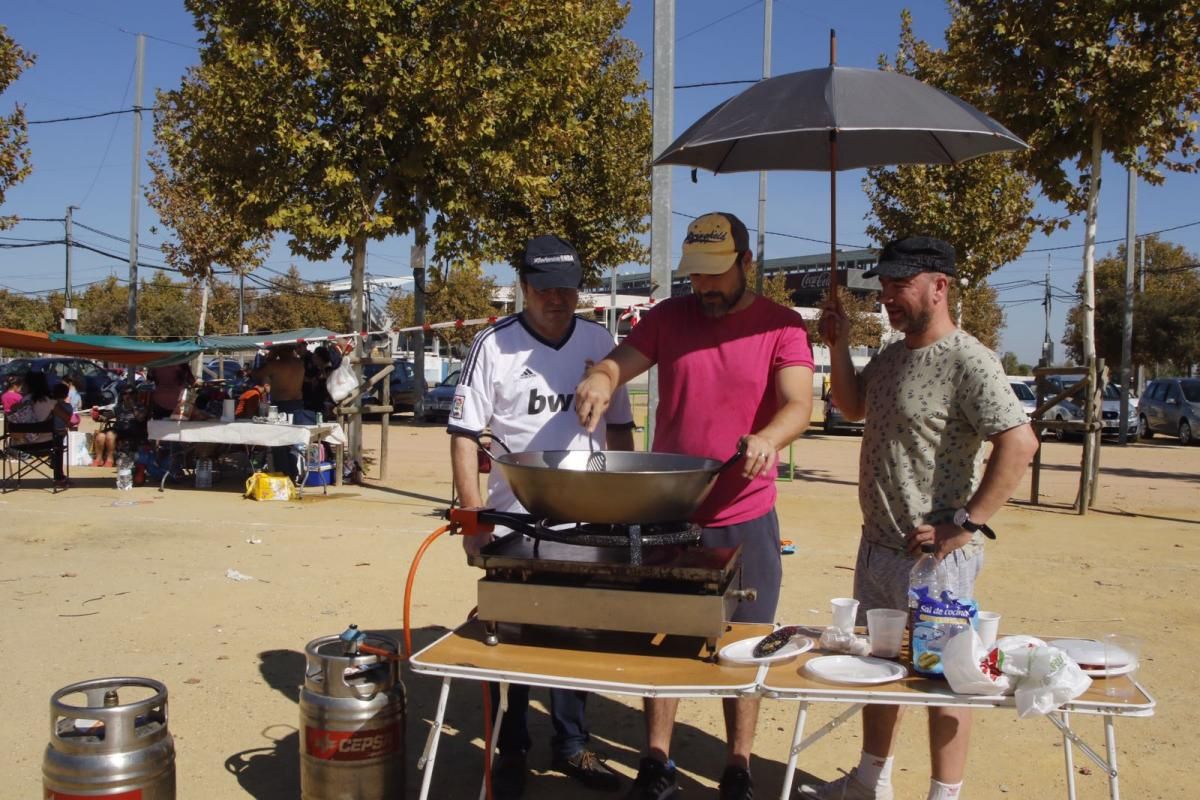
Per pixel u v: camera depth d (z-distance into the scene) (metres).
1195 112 10.38
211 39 11.73
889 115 3.18
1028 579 7.38
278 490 10.96
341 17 11.11
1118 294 36.31
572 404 3.82
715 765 4.14
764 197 21.33
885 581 3.37
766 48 19.48
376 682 3.35
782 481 13.38
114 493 11.44
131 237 22.64
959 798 3.80
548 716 4.74
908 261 3.23
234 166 11.60
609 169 20.19
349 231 11.53
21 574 7.16
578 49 12.72
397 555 7.91
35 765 3.99
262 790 3.82
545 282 3.69
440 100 11.28
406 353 31.88
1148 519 10.45
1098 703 2.56
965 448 3.24
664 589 2.82
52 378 21.78
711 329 3.59
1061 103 10.14
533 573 2.92
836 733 4.51
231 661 5.27
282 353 12.36
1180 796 3.82
